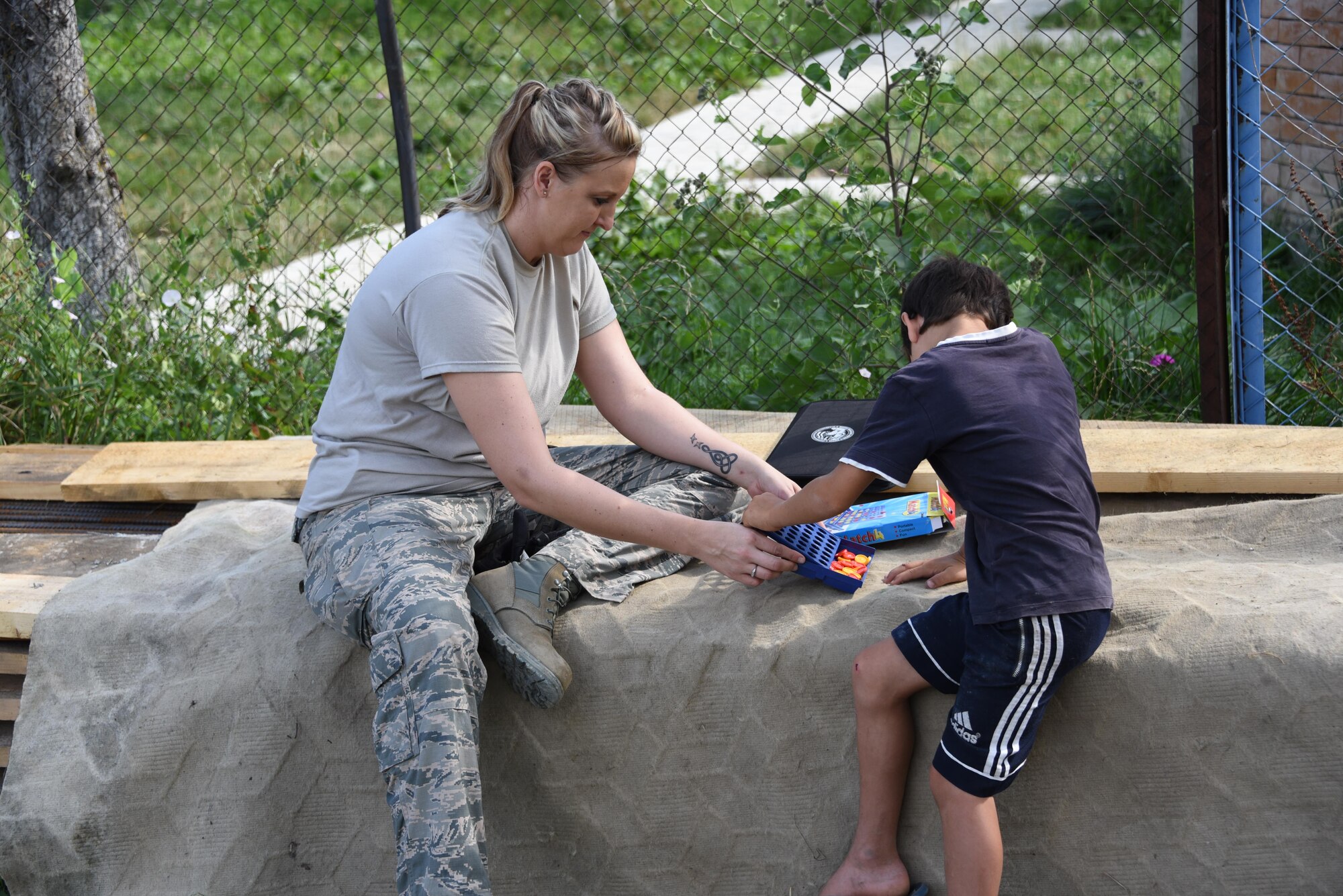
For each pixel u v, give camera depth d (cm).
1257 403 350
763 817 220
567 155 209
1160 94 533
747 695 219
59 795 230
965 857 193
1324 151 437
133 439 386
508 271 219
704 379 408
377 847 226
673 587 236
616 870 226
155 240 560
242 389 392
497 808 228
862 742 209
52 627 240
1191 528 253
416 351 216
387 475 226
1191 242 435
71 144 439
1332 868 196
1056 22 713
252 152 705
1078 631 189
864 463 200
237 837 226
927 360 204
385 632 195
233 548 265
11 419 379
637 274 412
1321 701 194
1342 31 425
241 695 228
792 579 234
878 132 398
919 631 203
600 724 224
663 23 818
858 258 394
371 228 464
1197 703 199
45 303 396
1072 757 206
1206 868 202
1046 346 212
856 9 722
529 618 219
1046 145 574
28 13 426
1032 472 195
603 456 257
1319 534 243
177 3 896
